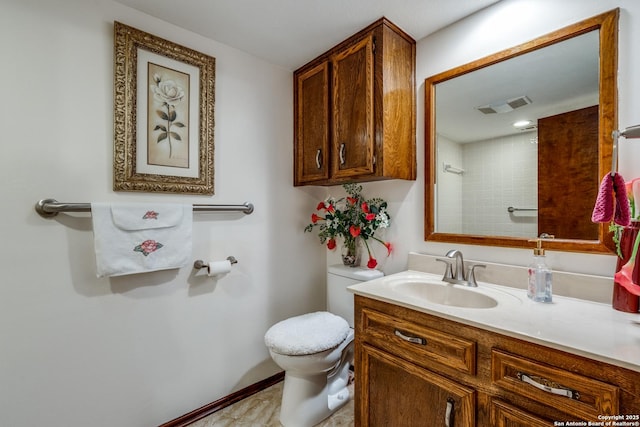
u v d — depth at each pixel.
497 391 0.88
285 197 2.03
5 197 1.11
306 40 1.67
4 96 1.11
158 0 1.34
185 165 1.55
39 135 1.18
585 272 1.14
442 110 1.55
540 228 1.25
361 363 1.27
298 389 1.50
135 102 1.39
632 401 0.67
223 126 1.71
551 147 1.22
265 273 1.92
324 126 1.79
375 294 1.21
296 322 1.62
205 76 1.61
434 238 1.57
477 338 0.92
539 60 1.25
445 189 1.54
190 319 1.59
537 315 0.96
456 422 0.96
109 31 1.33
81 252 1.27
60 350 1.22
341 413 1.61
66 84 1.23
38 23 1.17
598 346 0.74
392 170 1.52
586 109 1.13
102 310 1.32
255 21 1.50
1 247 1.11
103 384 1.32
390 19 1.47
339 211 1.94
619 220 0.90
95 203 1.24
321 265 2.27
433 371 1.03
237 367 1.78
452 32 1.50
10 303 1.12
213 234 1.68
